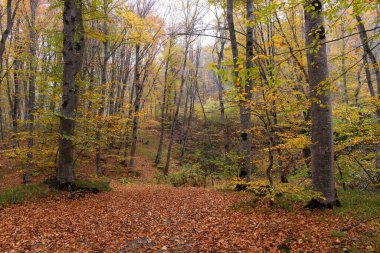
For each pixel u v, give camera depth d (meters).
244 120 11.70
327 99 7.71
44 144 12.73
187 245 6.27
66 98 11.30
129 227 7.61
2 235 6.88
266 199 9.30
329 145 7.78
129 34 20.00
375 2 4.53
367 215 6.93
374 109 9.38
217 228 7.24
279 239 6.02
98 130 13.64
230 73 4.03
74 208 9.36
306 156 11.71
